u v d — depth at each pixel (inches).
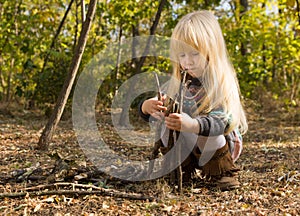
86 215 97.0
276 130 279.9
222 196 112.4
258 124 317.4
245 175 136.2
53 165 148.2
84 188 116.6
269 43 347.3
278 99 392.5
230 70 118.3
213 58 113.1
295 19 322.3
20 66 379.9
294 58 348.8
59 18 430.9
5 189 117.3
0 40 361.7
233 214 98.0
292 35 342.0
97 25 407.5
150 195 112.7
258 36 346.6
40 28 399.2
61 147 197.6
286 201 108.0
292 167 148.9
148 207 102.3
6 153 179.5
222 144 115.7
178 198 110.1
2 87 406.0
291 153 183.2
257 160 166.9
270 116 357.7
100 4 365.4
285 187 120.5
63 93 190.1
